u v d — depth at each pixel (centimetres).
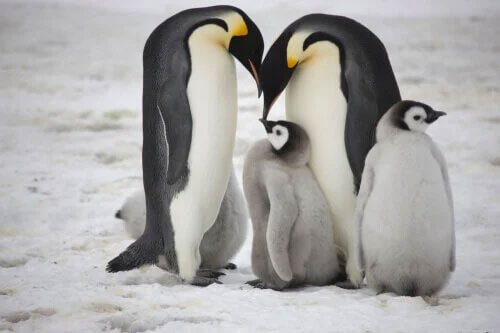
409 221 1496
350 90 1728
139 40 9306
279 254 1642
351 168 1756
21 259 2109
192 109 1777
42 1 12556
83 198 3039
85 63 7781
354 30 1753
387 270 1552
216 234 2005
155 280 1875
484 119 4772
